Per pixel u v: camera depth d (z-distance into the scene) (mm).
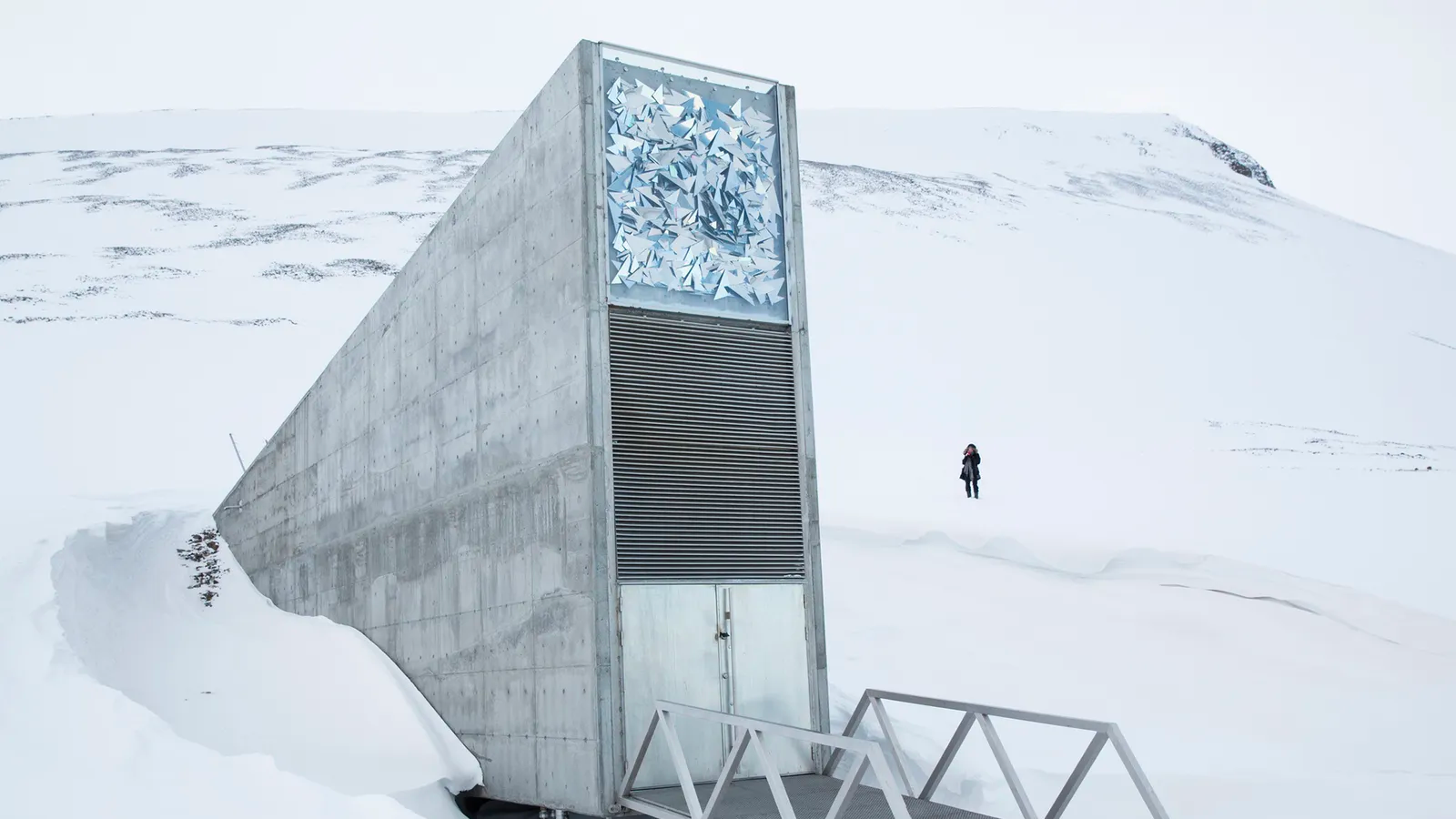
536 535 7742
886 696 6844
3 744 6375
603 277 7223
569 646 7148
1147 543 19172
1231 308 49188
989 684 13094
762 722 5391
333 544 12766
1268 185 98188
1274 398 37000
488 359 8758
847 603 15734
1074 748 11242
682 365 7477
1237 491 25344
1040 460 27734
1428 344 47344
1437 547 20547
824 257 47969
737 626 7375
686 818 5941
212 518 19859
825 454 27141
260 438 30094
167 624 12305
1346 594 16672
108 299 41719
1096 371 37812
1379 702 12906
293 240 52250
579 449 7113
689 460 7383
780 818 5781
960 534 18938
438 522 9719
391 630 10875
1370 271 62281
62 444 28531
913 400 33094
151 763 6309
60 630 8711
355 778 8125
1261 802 9570
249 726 9531
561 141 7617
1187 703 12797
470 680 8875
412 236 54000
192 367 35469
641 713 6898
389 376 11219
